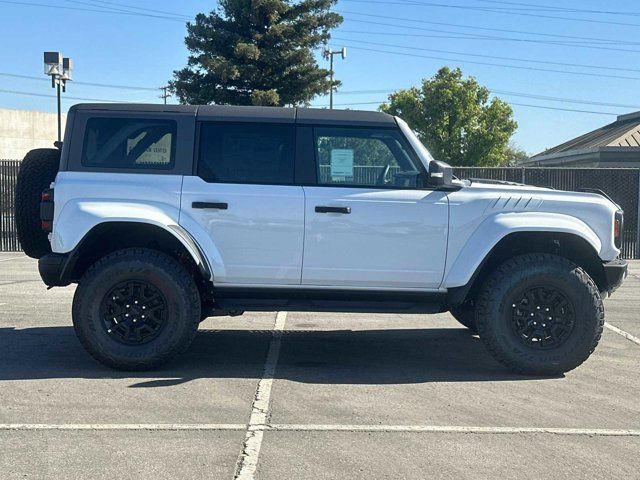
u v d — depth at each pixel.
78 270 6.65
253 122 6.41
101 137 6.40
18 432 4.84
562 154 35.06
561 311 6.35
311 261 6.34
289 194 6.30
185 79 33.38
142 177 6.32
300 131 6.41
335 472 4.23
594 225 6.48
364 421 5.12
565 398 5.75
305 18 33.12
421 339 7.93
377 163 6.46
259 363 6.77
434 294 6.47
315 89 33.69
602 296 6.84
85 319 6.20
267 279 6.37
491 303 6.31
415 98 44.41
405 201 6.32
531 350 6.32
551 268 6.27
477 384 6.13
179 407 5.39
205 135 6.40
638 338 7.99
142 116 6.40
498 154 44.28
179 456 4.45
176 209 6.29
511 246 6.77
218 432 4.88
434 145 43.91
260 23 32.72
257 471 4.24
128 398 5.59
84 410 5.29
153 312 6.29
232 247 6.32
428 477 4.17
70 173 6.32
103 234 6.42
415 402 5.60
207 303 6.85
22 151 39.16
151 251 6.32
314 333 8.20
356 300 6.51
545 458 4.49
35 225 6.66
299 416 5.22
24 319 8.60
